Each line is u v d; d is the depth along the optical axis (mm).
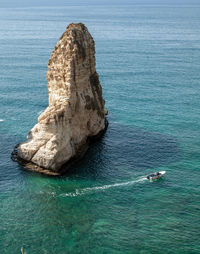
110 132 69500
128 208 44781
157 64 139250
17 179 51781
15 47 175375
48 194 48000
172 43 197750
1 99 90375
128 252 37219
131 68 131625
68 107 55312
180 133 68812
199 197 46906
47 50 168000
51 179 51969
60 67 57812
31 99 91250
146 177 52375
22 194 47906
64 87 57531
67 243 38562
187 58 152125
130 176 52969
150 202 46000
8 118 76438
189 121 75438
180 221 41906
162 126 72625
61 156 54062
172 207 44750
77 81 58000
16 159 57625
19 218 42656
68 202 46156
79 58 57281
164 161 57469
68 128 55500
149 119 76875
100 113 67312
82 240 39000
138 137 67000
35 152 55062
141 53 165375
